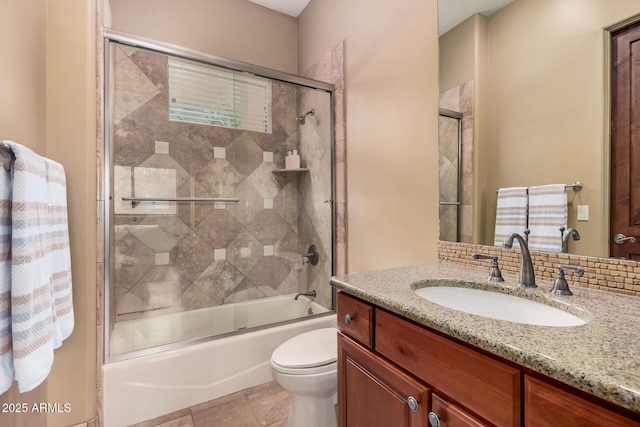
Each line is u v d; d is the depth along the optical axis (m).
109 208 1.76
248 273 2.55
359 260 2.02
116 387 1.51
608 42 0.89
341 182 2.17
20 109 0.97
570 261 0.96
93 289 1.31
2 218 0.70
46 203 0.88
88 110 1.31
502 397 0.58
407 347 0.80
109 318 1.73
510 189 1.14
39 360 0.77
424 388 0.74
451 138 1.37
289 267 2.70
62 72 1.26
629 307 0.75
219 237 2.45
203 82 2.31
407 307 0.78
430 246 1.48
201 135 2.36
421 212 1.53
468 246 1.29
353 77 2.04
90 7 1.33
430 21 1.46
